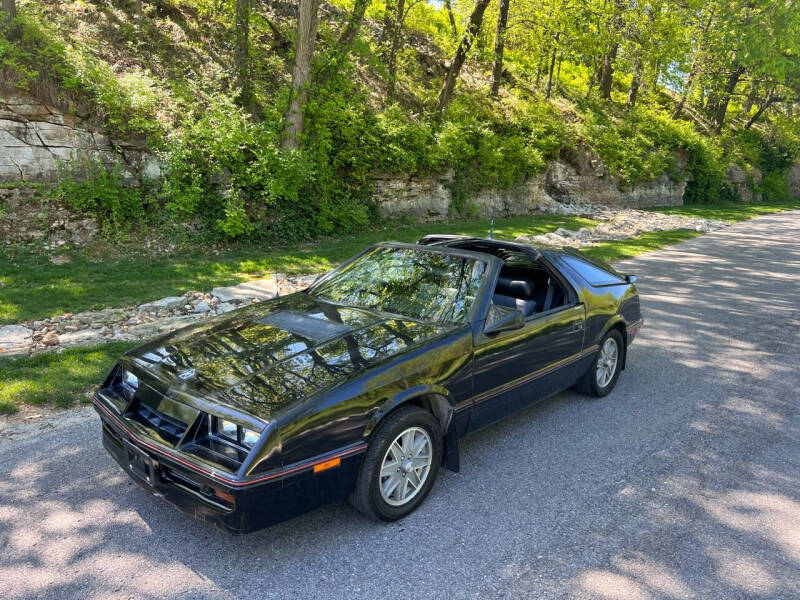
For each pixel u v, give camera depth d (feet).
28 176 33.01
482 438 14.06
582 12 67.41
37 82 33.22
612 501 11.32
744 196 130.93
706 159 111.45
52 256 31.99
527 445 13.70
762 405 16.61
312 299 13.74
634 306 18.07
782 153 145.07
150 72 41.88
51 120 33.65
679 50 85.92
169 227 36.94
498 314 12.24
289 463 8.67
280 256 37.32
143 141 37.01
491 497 11.35
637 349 21.94
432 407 11.51
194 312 24.66
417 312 12.46
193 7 54.39
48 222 33.14
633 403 16.55
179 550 9.42
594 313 15.65
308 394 9.11
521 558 9.48
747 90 139.23
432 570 9.11
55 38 36.11
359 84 60.18
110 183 35.06
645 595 8.68
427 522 10.45
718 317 27.12
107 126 35.68
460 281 12.86
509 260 16.16
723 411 16.11
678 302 30.14
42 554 9.20
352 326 11.65
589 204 85.46
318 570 9.03
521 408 13.67
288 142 43.39
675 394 17.35
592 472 12.46
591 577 9.05
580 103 98.78
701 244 55.31
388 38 64.80
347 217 47.21
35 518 10.18
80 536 9.70
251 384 9.36
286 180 40.86
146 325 22.44
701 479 12.29
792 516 10.98
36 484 11.29
